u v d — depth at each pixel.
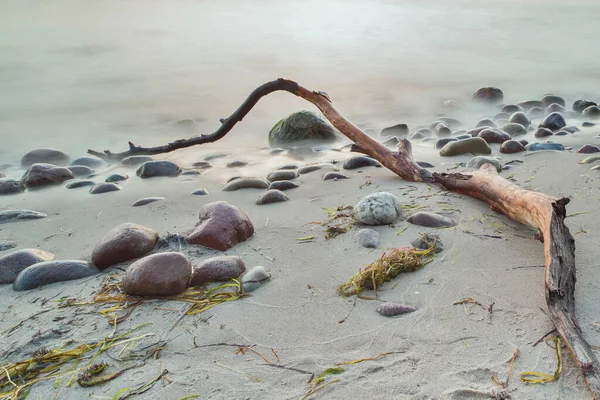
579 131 6.88
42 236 3.86
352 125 5.03
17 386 2.12
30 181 5.26
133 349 2.33
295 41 17.11
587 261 2.87
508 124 7.02
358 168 5.29
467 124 8.00
